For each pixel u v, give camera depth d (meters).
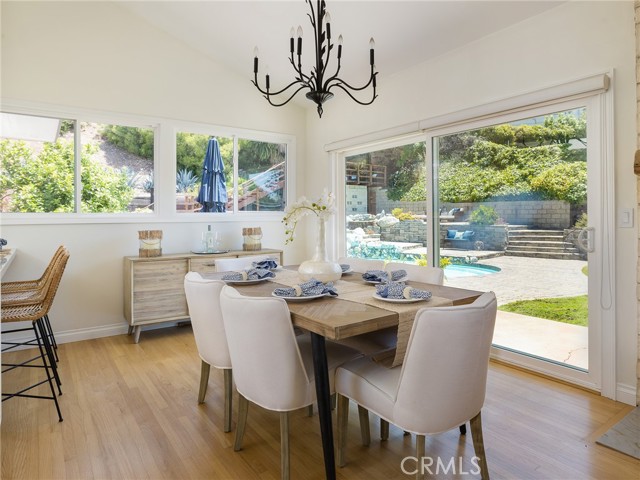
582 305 2.54
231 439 1.96
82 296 3.61
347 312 1.61
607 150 2.36
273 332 1.54
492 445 1.88
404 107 3.64
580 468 1.71
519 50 2.75
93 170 3.68
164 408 2.28
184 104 4.07
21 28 3.27
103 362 3.03
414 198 3.71
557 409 2.24
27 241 3.35
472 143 3.14
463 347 1.38
